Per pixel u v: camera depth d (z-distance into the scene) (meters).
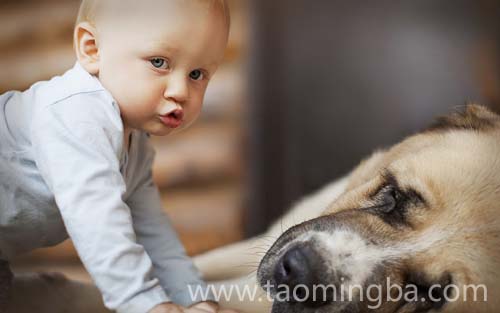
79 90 1.04
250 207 2.05
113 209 1.01
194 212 2.08
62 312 1.23
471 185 1.12
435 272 1.08
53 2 2.36
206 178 2.15
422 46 2.16
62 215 1.01
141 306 0.99
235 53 2.19
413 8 2.18
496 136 1.22
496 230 1.09
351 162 2.03
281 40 2.09
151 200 1.16
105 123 1.03
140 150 1.13
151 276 1.02
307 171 2.04
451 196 1.12
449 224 1.10
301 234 1.11
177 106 1.04
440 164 1.15
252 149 2.08
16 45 2.36
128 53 1.03
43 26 2.34
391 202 1.15
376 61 2.13
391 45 2.14
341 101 2.09
